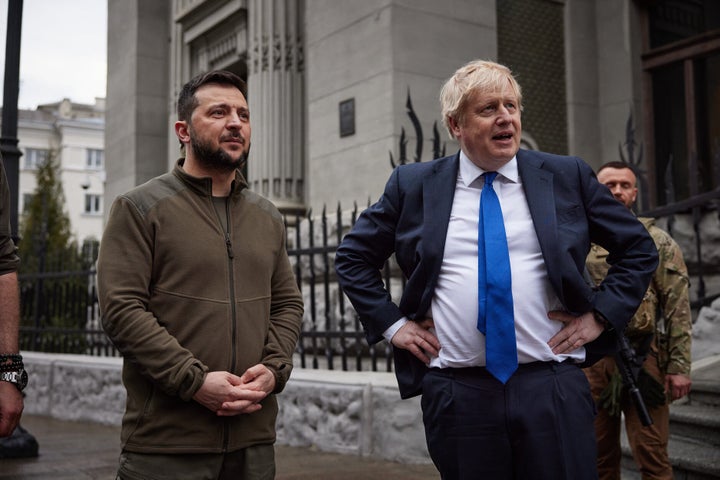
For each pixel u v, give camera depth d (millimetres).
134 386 2346
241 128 2441
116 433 6727
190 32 12016
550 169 2330
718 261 6996
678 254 3281
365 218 2539
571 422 2172
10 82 5691
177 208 2387
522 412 2146
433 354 2293
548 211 2242
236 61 10953
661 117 9656
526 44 9352
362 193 8102
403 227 2402
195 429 2277
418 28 8070
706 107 9172
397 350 2469
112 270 2299
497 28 9109
